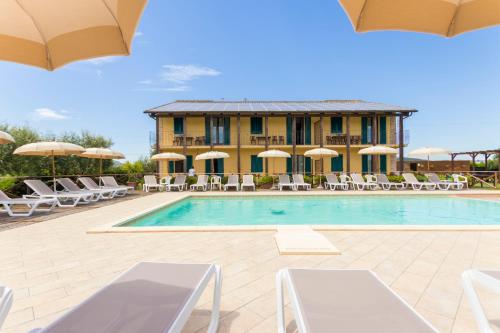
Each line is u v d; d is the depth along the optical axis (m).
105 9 1.86
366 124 19.88
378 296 1.62
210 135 18.08
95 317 1.40
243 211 9.70
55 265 3.37
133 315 1.42
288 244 4.00
